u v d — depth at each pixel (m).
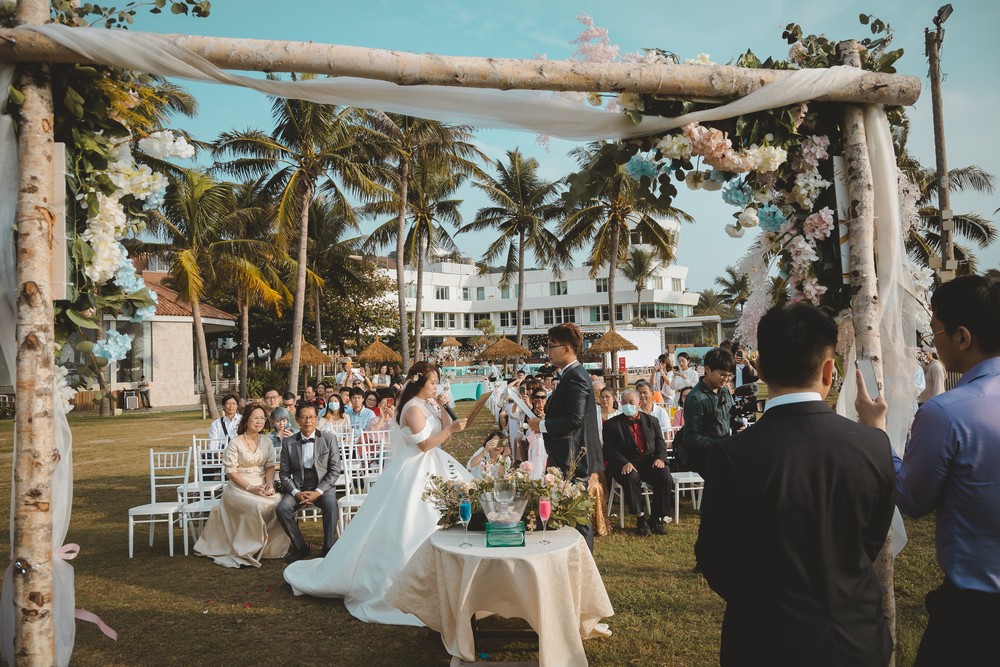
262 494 6.09
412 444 4.98
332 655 3.91
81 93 3.17
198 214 19.41
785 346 1.78
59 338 3.35
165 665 3.80
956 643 1.85
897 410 3.24
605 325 54.03
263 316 33.88
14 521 2.92
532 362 43.00
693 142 3.20
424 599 3.68
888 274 3.32
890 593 3.05
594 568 3.71
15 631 2.90
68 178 3.21
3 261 3.00
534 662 3.56
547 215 32.94
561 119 3.27
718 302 73.69
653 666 3.63
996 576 1.81
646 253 50.25
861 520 1.70
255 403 6.35
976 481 1.83
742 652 1.70
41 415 2.93
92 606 4.79
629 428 6.81
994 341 1.92
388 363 36.81
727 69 3.23
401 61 3.04
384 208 27.23
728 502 1.73
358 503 6.32
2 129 2.96
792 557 1.66
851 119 3.35
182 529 7.21
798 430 1.73
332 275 34.16
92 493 9.10
